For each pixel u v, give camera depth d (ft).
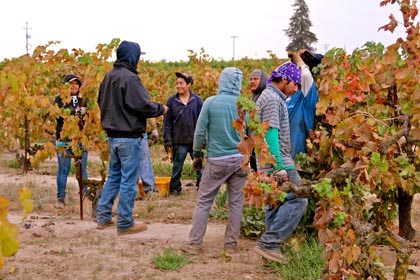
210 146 18.33
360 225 12.18
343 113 14.99
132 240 20.40
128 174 20.76
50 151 25.46
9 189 30.27
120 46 20.49
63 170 26.37
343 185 13.10
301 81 17.38
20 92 25.85
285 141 16.31
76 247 19.39
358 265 12.20
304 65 17.69
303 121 17.51
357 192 14.12
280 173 15.66
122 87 20.04
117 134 20.52
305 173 17.87
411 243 18.37
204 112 18.12
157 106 20.52
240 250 19.33
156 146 47.67
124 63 20.42
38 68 30.78
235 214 18.80
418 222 22.88
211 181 18.45
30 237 20.49
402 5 13.30
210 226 22.88
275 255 16.92
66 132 23.81
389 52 13.73
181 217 24.72
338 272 11.68
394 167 15.43
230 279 16.38
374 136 13.43
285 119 16.25
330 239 11.75
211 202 18.84
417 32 13.38
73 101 25.95
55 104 24.81
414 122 13.82
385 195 18.26
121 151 20.61
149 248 19.43
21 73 25.90
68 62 28.53
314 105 17.51
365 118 15.34
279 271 16.65
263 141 13.46
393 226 20.67
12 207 25.99
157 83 48.47
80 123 25.46
